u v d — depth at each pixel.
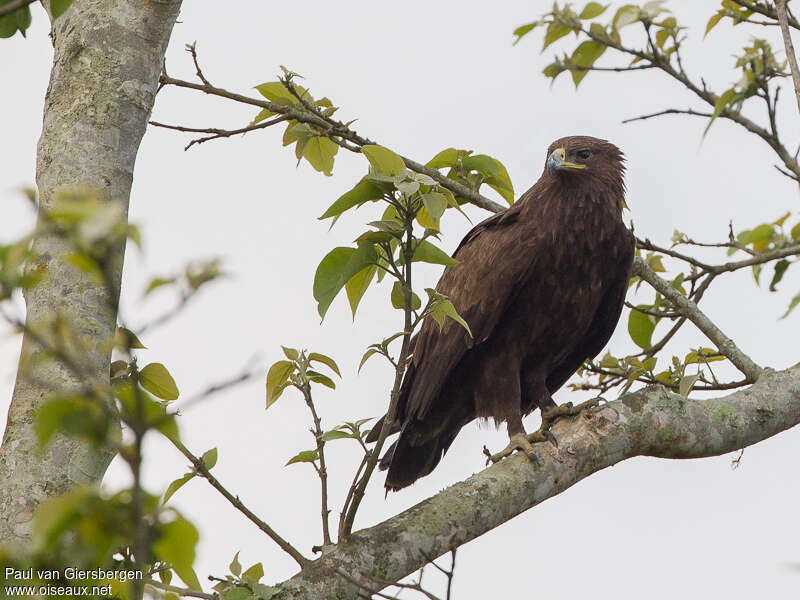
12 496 6.77
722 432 9.90
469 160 12.20
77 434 4.32
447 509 8.70
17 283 4.20
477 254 12.58
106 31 8.41
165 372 7.52
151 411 4.69
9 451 6.91
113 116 8.23
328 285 8.05
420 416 12.42
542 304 12.47
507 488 9.03
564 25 12.41
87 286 7.22
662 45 12.55
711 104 12.43
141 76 8.42
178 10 8.59
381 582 7.81
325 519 8.50
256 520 8.27
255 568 8.56
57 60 8.45
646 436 9.62
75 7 8.53
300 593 7.92
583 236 12.27
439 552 8.53
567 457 9.36
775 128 12.16
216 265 4.30
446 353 12.38
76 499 4.18
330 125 12.20
